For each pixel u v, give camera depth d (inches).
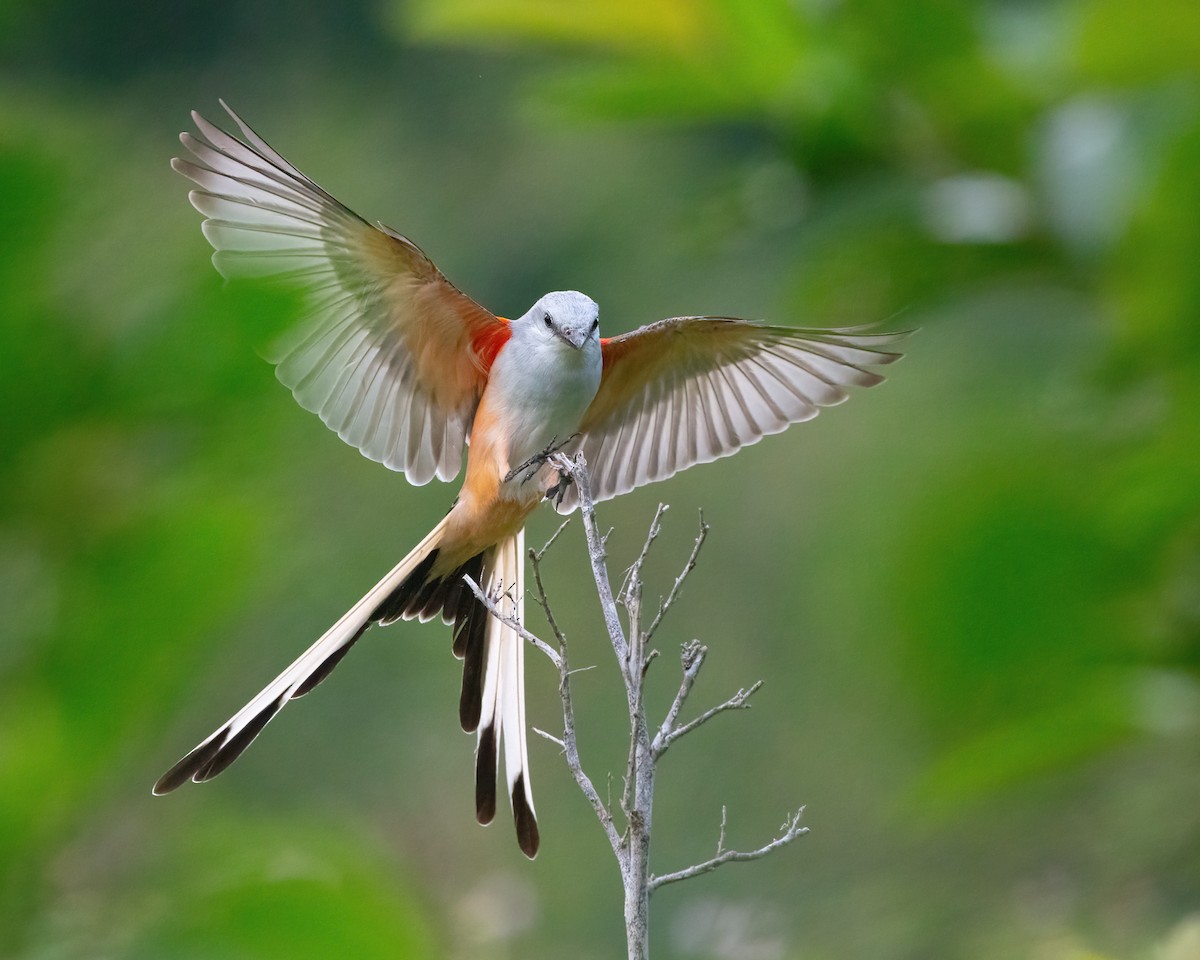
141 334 148.3
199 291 149.8
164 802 234.4
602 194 635.5
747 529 574.9
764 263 360.8
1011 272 285.4
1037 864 418.3
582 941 531.5
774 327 303.6
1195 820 366.9
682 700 187.5
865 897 469.1
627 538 597.0
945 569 205.3
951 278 291.3
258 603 151.4
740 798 528.7
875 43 284.0
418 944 150.2
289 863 153.9
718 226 311.1
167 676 147.3
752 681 550.9
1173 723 200.8
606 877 545.0
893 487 250.1
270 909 148.5
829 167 300.5
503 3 298.2
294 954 148.9
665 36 296.2
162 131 581.3
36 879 147.7
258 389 150.4
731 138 614.2
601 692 576.4
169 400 148.6
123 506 147.9
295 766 549.0
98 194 153.5
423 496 522.6
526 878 544.1
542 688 577.9
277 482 152.1
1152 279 235.9
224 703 415.5
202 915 146.3
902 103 289.6
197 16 629.0
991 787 207.9
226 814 162.7
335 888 150.6
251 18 649.6
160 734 150.6
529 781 257.4
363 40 653.3
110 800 150.9
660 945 501.7
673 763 544.1
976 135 285.3
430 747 557.9
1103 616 204.1
